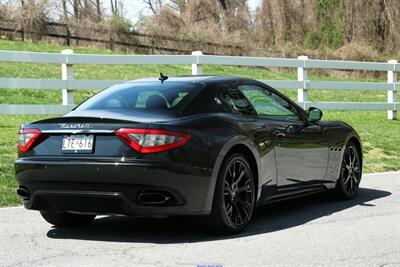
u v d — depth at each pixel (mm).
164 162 5523
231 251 5410
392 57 38469
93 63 12953
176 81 6520
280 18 41625
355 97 27484
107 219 7008
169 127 5629
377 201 8070
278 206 7750
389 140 14289
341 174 8023
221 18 43125
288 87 15688
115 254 5328
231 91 6559
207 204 5785
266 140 6516
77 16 42625
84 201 5727
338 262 5051
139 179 5508
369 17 40125
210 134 5855
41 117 13938
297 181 7121
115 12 34719
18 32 31516
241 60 14922
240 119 6340
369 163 11906
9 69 21703
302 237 5977
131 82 6785
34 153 5957
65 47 30812
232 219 6090
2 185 8531
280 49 36344
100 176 5594
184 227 6492
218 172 5867
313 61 16203
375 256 5242
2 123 12789
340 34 40688
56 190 5793
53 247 5605
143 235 6105
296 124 7148
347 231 6254
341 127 8055
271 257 5203
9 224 6645
